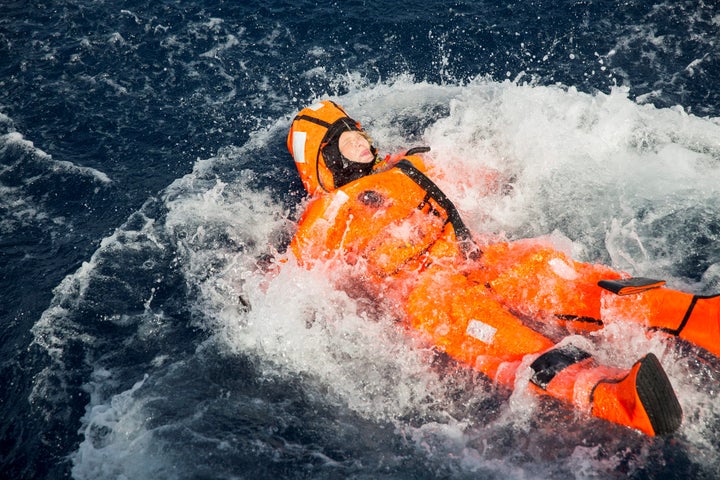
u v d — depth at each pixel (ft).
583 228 17.99
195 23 28.22
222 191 21.25
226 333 16.22
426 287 15.52
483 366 14.21
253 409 14.33
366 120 23.59
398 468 12.88
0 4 28.96
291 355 15.52
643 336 13.97
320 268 16.67
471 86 24.27
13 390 15.38
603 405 12.19
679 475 12.00
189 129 23.81
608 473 12.17
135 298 17.52
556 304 15.11
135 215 20.45
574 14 26.43
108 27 28.09
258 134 23.61
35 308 17.43
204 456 13.29
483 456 12.91
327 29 27.55
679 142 19.84
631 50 24.68
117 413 14.46
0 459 13.93
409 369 15.02
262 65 26.27
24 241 19.66
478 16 27.12
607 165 19.49
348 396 14.60
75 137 23.47
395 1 28.63
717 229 17.26
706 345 13.17
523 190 19.24
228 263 18.48
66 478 13.29
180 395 14.74
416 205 16.62
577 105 20.88
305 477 12.82
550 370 13.01
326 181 18.83
